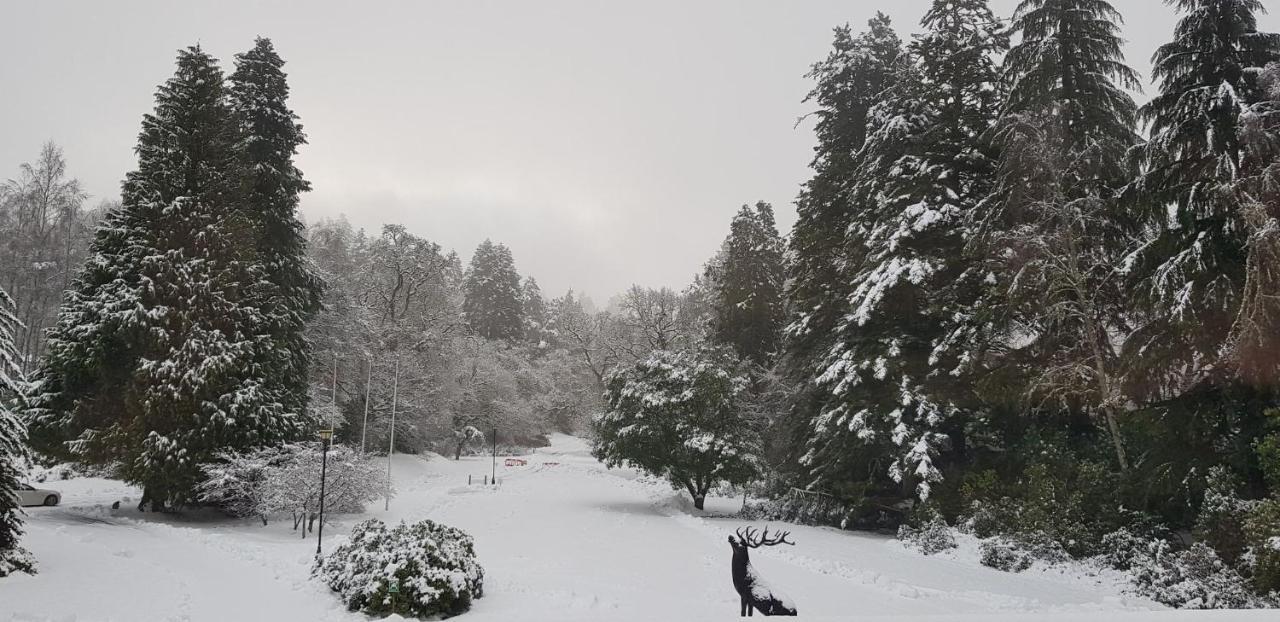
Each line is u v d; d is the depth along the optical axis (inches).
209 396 808.9
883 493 946.1
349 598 410.3
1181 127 609.6
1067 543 634.2
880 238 929.5
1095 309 754.8
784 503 1045.8
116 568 487.8
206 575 492.7
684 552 665.6
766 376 1294.3
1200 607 446.9
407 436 1851.6
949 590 507.2
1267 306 520.1
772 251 1523.1
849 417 900.0
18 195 1662.2
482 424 2444.6
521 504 1097.4
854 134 1172.5
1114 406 675.4
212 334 820.6
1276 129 550.9
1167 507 624.1
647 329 2111.2
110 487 1060.5
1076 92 773.3
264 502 762.2
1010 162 724.7
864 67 1173.1
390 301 1956.2
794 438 1108.5
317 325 1405.0
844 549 716.7
